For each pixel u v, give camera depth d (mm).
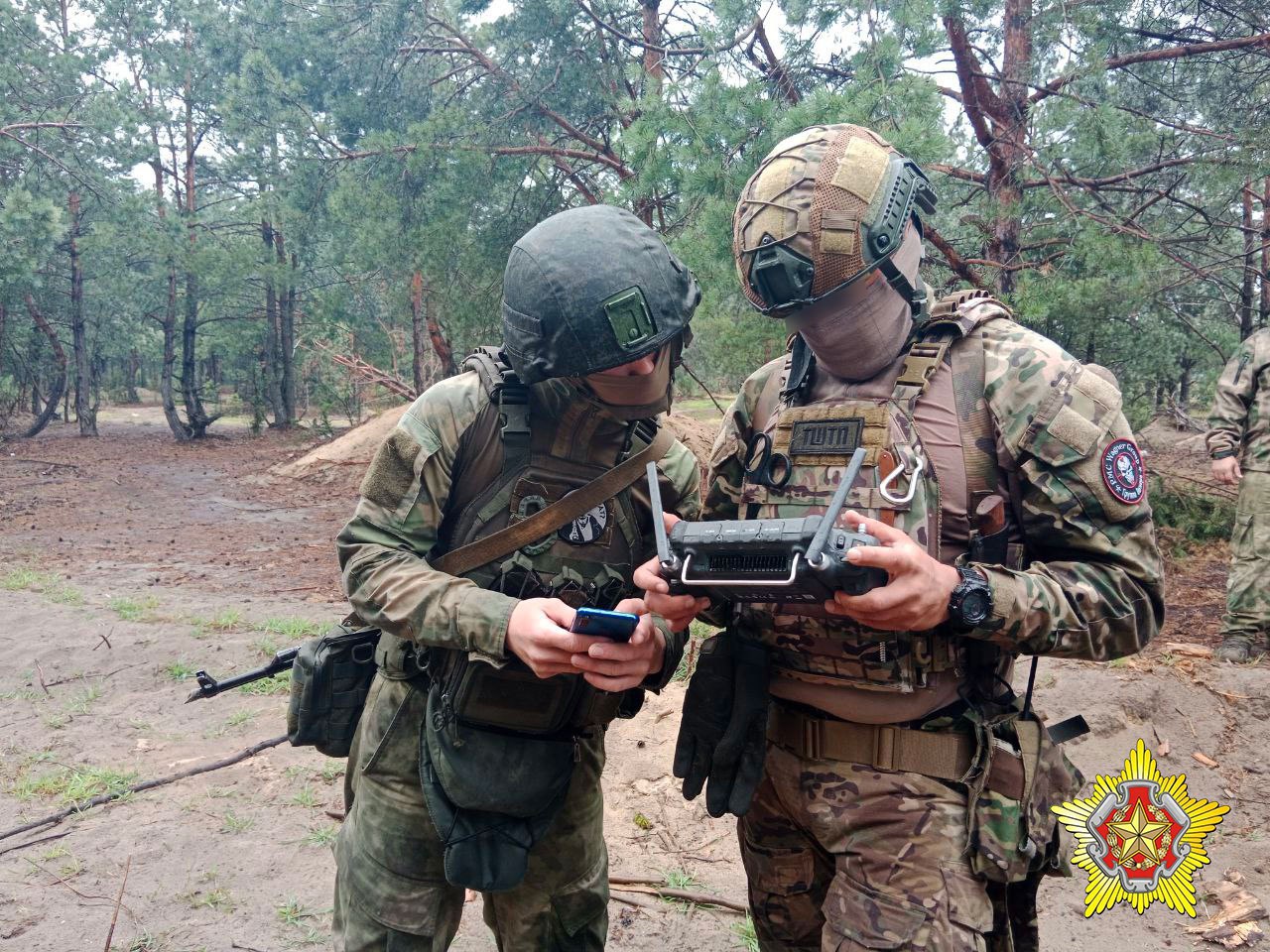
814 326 1705
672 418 9086
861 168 1642
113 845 3615
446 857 1808
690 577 1515
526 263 1694
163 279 23516
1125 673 4613
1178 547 7969
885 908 1605
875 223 1626
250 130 12883
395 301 13078
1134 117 7047
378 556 1780
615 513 1850
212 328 27844
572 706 1837
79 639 6125
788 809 1855
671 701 4605
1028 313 6027
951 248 6543
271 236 21828
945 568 1472
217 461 18406
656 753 4164
